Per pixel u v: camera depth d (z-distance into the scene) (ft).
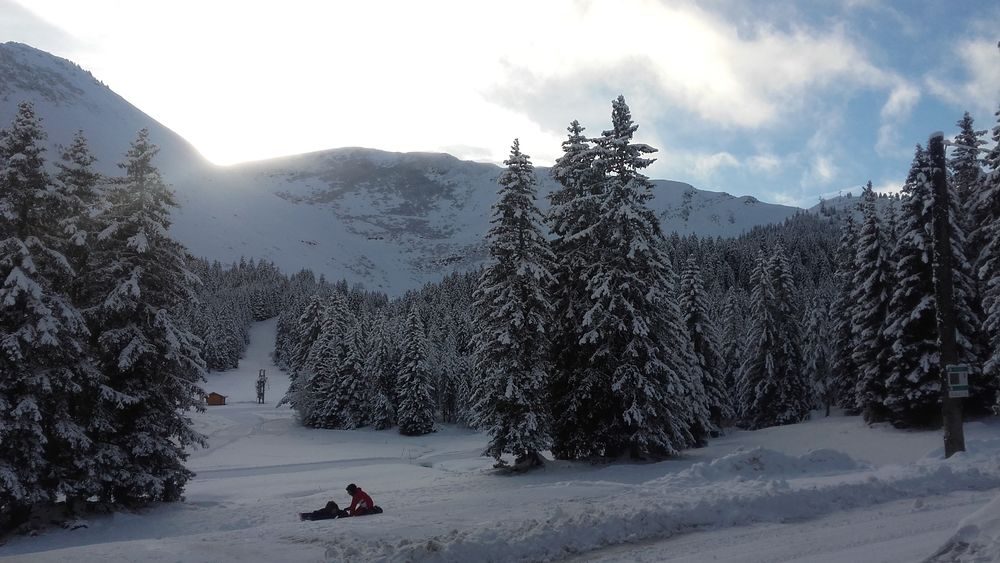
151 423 71.82
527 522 34.01
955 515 35.37
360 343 249.34
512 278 89.56
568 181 102.63
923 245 110.73
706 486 47.34
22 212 63.72
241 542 33.94
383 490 75.77
